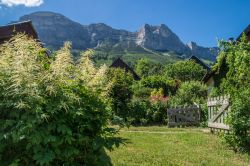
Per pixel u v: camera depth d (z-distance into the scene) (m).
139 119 21.17
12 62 5.19
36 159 4.76
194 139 12.12
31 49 5.39
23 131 4.74
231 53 11.76
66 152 4.98
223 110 12.47
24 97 4.96
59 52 5.39
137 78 60.66
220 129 12.91
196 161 8.34
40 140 4.75
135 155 8.90
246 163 8.28
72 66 5.55
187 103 23.88
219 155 9.16
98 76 5.66
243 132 9.72
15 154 5.10
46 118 4.82
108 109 5.60
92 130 5.30
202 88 28.39
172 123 19.61
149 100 21.86
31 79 4.98
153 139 12.31
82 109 5.07
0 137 4.84
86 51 5.80
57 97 5.06
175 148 10.19
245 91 10.08
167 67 73.50
